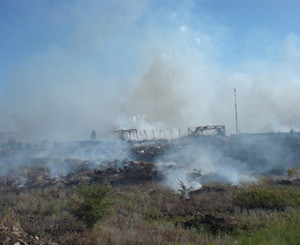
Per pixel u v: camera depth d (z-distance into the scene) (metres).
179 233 7.80
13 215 9.28
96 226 8.78
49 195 14.54
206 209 11.63
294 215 8.99
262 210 10.50
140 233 7.48
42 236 7.77
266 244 6.64
